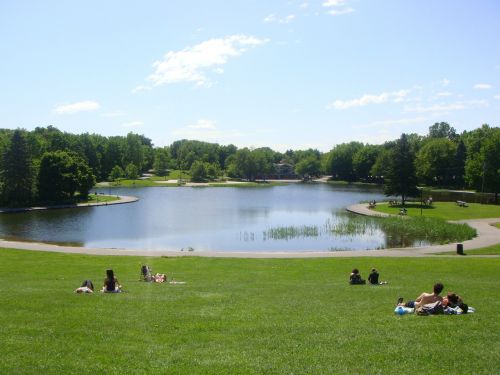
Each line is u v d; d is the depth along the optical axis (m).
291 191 151.75
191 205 103.88
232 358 10.88
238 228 68.88
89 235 61.56
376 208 91.62
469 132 191.25
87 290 20.14
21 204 94.62
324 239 59.19
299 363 10.54
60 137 154.62
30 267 32.28
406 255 40.84
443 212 80.94
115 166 180.38
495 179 104.19
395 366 10.34
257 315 15.89
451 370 10.12
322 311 16.81
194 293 21.20
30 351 11.08
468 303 17.91
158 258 38.25
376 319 14.98
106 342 12.06
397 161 94.62
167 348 11.67
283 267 33.66
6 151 93.69
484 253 42.00
